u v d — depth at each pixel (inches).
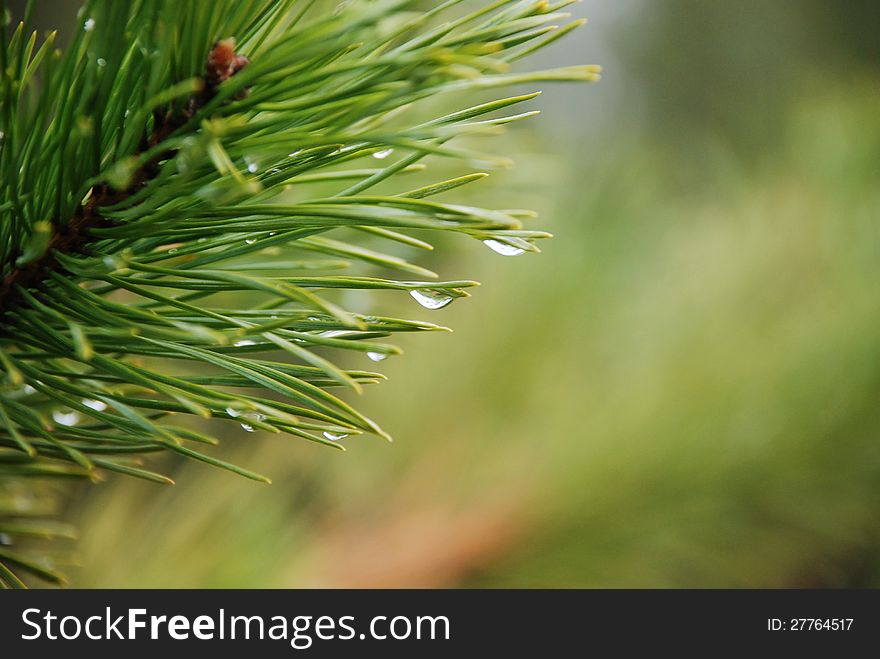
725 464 20.6
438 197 15.9
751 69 44.9
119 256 11.6
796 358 21.2
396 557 20.3
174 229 11.6
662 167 28.3
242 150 11.2
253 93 11.3
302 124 11.6
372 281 11.8
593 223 23.6
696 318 22.3
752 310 22.5
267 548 18.2
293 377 11.7
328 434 12.1
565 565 20.6
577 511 20.7
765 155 27.9
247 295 14.2
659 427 20.8
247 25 11.6
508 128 18.3
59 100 11.6
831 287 22.8
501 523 20.7
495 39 11.4
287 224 11.6
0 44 11.3
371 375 12.0
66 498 18.2
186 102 11.4
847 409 20.8
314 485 21.3
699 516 21.0
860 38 42.4
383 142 11.0
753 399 21.0
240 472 11.8
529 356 22.2
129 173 11.2
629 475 20.7
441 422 21.9
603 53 46.4
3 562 12.9
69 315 11.9
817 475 21.0
